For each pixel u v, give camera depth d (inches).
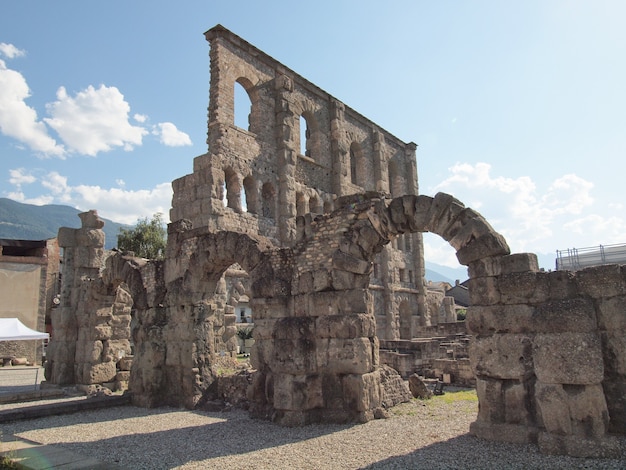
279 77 1384.1
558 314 415.2
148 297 779.4
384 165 1851.6
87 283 956.6
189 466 399.5
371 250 583.2
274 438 489.7
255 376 619.8
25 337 955.3
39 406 677.9
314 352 571.5
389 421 548.1
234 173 1205.1
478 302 471.8
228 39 1254.9
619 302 410.3
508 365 444.8
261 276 633.0
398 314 1755.7
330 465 389.4
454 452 408.8
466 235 491.8
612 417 405.1
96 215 1012.5
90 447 475.8
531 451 400.8
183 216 1139.9
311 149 1573.6
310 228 630.5
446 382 874.1
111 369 933.2
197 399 692.7
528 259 454.3
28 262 1683.1
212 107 1200.8
